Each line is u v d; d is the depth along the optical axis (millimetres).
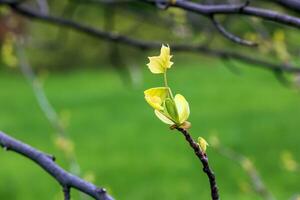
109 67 21359
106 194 1567
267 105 15453
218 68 20344
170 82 19062
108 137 13180
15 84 19547
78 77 20234
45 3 3645
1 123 14992
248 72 19453
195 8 2162
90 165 11195
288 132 12797
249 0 2008
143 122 14359
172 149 12000
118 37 3746
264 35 3834
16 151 1727
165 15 4332
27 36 5156
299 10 2084
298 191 9344
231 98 16594
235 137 12711
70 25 3656
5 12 4395
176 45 3725
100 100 17156
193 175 10375
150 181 10234
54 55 20125
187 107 1264
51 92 18531
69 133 13734
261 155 11391
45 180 10234
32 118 15344
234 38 2105
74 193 7395
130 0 3906
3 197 9672
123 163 11234
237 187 9578
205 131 13422
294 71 3510
